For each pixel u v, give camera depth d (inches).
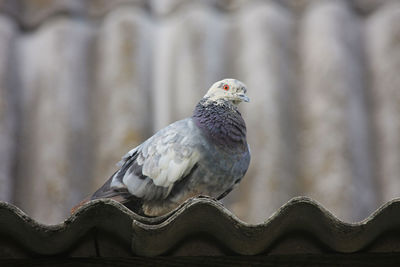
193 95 453.1
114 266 238.5
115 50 474.0
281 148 425.4
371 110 456.8
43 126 446.6
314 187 414.3
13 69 471.8
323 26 480.1
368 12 504.1
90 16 505.4
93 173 432.1
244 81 460.8
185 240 238.1
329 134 429.4
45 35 489.1
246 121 439.8
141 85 461.7
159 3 510.0
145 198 274.1
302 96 456.4
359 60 478.3
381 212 220.1
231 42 485.1
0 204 217.9
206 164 277.3
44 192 419.5
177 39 480.1
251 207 407.2
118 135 437.1
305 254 238.8
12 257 237.9
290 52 478.0
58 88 460.1
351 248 234.4
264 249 236.7
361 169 422.6
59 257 239.6
